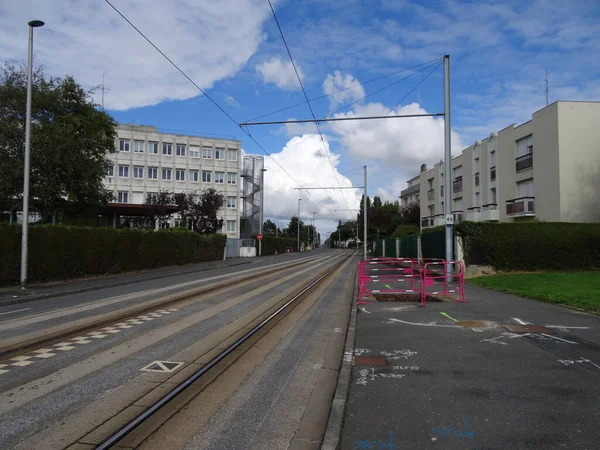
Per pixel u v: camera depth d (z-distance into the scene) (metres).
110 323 10.29
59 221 30.67
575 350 7.58
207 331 9.46
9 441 4.28
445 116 19.66
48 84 28.86
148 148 65.50
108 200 35.56
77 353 7.55
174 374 6.41
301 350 8.08
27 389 5.74
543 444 4.06
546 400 5.18
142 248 28.94
